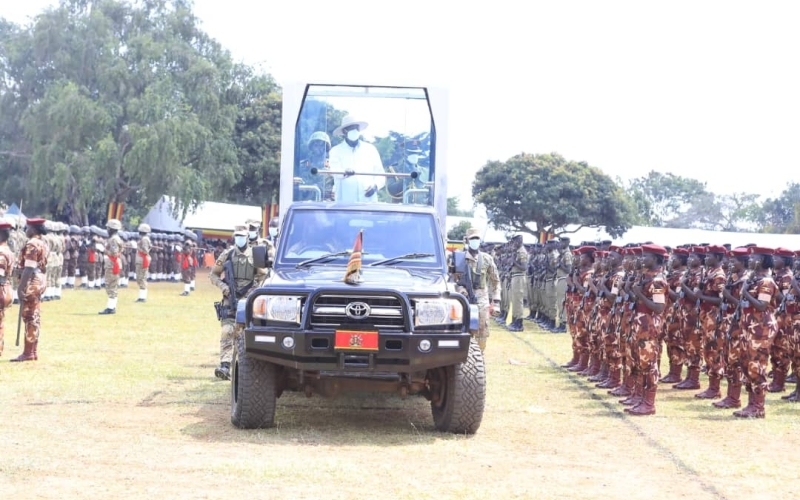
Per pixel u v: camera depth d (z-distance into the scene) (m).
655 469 7.68
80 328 17.55
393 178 13.06
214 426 8.80
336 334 7.96
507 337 19.08
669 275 13.02
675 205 96.56
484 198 51.59
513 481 7.04
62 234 27.16
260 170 51.53
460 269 9.52
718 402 11.07
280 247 9.60
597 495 6.73
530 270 22.77
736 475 7.55
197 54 49.31
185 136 44.62
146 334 16.97
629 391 11.55
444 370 8.80
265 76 53.28
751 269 10.57
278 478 6.79
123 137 46.56
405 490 6.60
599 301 12.73
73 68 48.28
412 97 13.04
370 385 8.47
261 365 8.45
